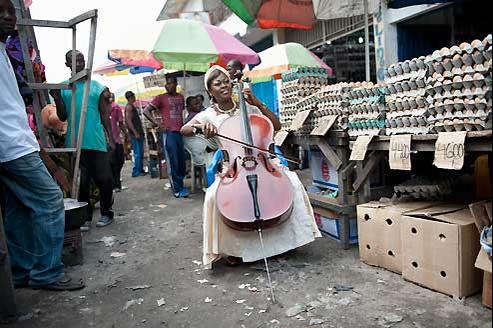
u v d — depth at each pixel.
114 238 4.29
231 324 2.38
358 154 3.05
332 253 3.38
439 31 6.17
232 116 3.25
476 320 2.21
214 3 9.03
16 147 2.67
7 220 3.06
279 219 3.09
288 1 5.38
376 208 2.97
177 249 3.82
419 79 2.61
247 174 3.05
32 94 3.78
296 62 7.08
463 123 2.36
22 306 2.77
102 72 9.16
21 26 3.68
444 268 2.49
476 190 3.05
